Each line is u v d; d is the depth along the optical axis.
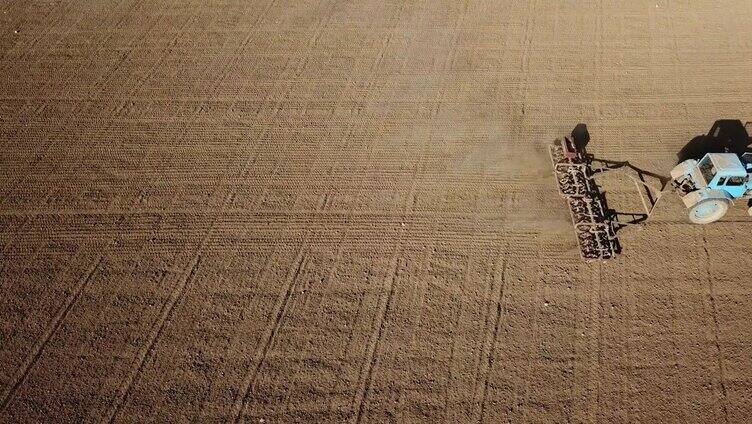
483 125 13.91
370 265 11.43
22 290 11.38
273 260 11.63
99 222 12.46
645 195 12.08
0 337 10.71
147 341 10.58
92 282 11.46
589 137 13.38
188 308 11.00
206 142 14.05
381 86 15.16
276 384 9.94
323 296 11.03
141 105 15.11
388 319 10.62
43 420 9.69
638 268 10.96
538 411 9.37
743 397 9.32
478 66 15.51
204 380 10.05
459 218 12.05
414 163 13.20
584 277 10.91
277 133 14.15
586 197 11.77
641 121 13.62
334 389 9.83
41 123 14.74
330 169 13.23
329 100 14.88
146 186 13.15
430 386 9.77
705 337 10.02
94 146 14.12
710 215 11.19
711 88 14.25
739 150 12.77
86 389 10.03
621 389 9.52
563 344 10.09
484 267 11.21
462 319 10.53
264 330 10.62
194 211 12.59
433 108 14.44
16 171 13.60
